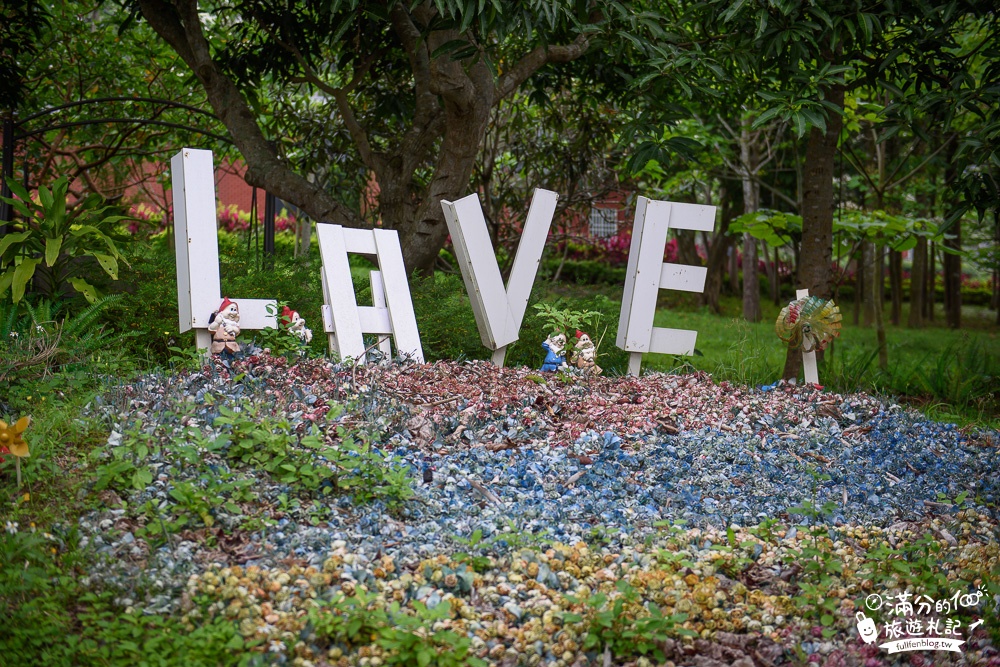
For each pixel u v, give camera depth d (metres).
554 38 8.77
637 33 7.27
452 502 3.97
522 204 11.45
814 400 6.14
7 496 3.54
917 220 8.84
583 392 5.79
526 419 5.11
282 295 7.18
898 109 7.09
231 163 12.28
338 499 3.86
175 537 3.38
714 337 12.42
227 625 2.84
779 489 4.46
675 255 21.47
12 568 3.04
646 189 13.34
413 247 8.21
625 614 3.08
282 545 3.44
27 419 3.52
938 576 3.53
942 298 25.28
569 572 3.42
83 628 2.86
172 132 11.72
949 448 5.52
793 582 3.53
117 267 6.20
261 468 3.95
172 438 4.04
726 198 16.89
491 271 6.50
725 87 8.87
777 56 7.25
